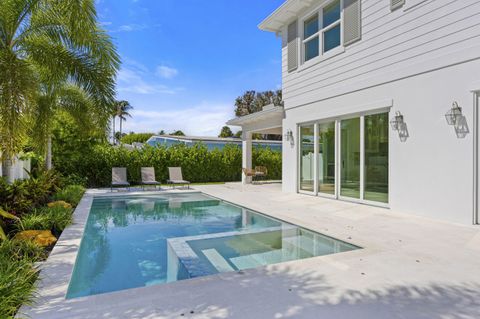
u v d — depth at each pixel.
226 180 17.66
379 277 3.36
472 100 5.68
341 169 8.88
